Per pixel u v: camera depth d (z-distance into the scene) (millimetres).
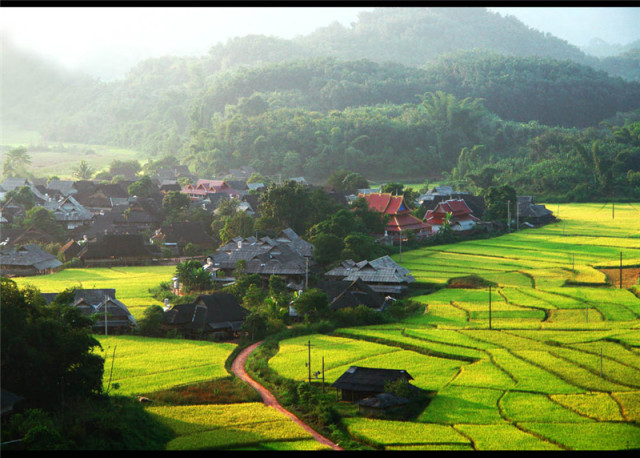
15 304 66875
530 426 64312
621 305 110188
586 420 65625
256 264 132875
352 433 64000
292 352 89438
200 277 125562
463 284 129625
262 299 115375
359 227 163750
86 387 66938
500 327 99375
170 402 71875
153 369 82062
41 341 63781
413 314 109500
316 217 166000
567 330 97188
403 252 161250
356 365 83188
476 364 82875
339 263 136375
